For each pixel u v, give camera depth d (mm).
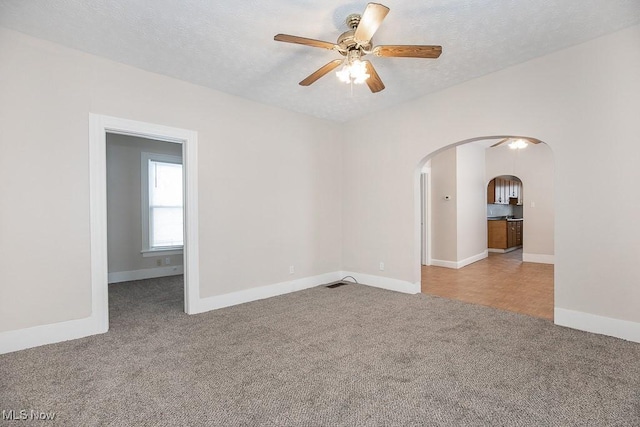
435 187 6164
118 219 4844
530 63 2988
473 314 3219
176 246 5402
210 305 3430
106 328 2801
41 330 2506
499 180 8734
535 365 2148
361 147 4594
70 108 2637
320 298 3844
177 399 1780
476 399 1771
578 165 2746
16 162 2412
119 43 2568
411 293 4035
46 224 2531
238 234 3688
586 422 1574
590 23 2389
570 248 2809
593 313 2703
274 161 4051
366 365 2170
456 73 3227
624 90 2518
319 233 4578
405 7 2123
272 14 2191
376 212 4422
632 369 2082
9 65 2383
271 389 1881
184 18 2236
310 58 2828
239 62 2895
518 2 2104
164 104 3146
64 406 1719
